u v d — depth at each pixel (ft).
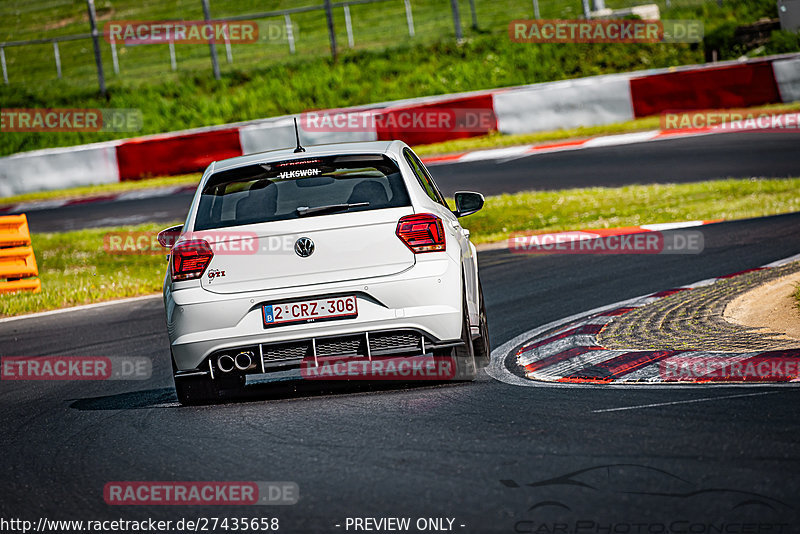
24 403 85.20
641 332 84.89
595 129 289.12
